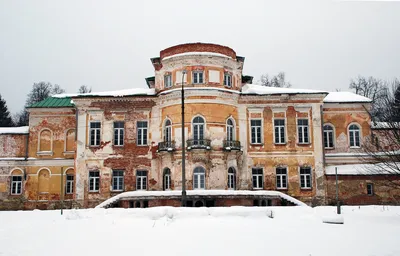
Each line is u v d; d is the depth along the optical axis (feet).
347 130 138.41
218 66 127.03
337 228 58.08
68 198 140.67
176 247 44.98
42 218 75.51
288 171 130.11
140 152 130.93
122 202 108.47
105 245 46.32
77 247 45.55
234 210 71.46
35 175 142.61
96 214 74.02
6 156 144.25
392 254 42.22
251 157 130.41
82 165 131.34
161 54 132.77
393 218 69.15
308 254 41.96
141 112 132.98
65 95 155.12
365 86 236.84
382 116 91.56
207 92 123.95
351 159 135.85
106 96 132.36
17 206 140.97
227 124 127.75
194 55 125.08
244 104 132.57
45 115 145.89
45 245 46.96
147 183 129.49
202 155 120.06
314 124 132.16
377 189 124.26
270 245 45.96
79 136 132.67
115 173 131.34
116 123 133.80
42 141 144.97
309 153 130.82
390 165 78.13
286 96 132.26
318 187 128.67
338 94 147.13
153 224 61.93
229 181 124.77
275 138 131.95
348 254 42.04
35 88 286.46
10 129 147.64
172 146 123.24
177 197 105.29
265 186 129.29
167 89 129.29
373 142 102.01
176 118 124.77
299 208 76.43
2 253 43.32
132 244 46.65
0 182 142.82
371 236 51.67
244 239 49.29
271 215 71.97
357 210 81.82
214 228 57.36
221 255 41.42
